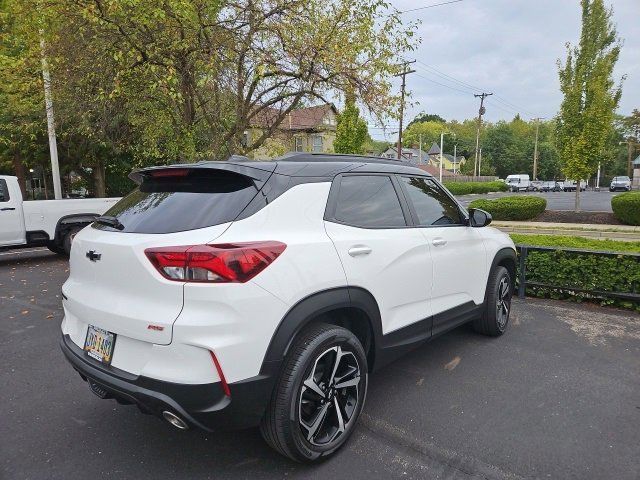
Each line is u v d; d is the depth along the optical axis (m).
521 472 2.56
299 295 2.42
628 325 5.11
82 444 2.86
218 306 2.16
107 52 7.78
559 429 2.99
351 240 2.79
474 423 3.07
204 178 2.71
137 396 2.24
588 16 14.63
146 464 2.65
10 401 3.43
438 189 4.00
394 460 2.68
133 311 2.29
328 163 3.01
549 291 6.20
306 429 2.53
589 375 3.81
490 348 4.43
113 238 2.48
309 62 7.54
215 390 2.17
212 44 7.37
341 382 2.73
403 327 3.21
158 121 9.38
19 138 17.28
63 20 7.68
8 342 4.73
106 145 16.16
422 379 3.75
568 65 15.21
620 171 91.19
